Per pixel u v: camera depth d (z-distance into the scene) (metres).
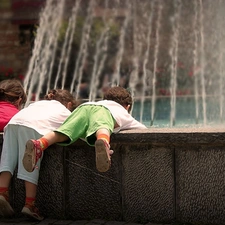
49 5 47.34
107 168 9.66
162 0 46.12
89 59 47.53
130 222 10.64
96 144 9.62
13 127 10.96
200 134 10.01
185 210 10.34
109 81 45.78
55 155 11.05
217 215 10.15
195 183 10.24
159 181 10.47
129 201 10.68
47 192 11.15
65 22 47.06
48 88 40.47
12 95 12.05
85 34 47.78
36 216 10.84
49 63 45.28
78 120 10.56
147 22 47.31
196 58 39.88
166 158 10.39
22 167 10.77
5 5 49.56
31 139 10.41
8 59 50.19
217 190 10.12
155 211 10.53
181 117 25.11
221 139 9.90
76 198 11.01
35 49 44.12
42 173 11.13
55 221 10.91
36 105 11.41
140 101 32.16
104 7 48.28
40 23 46.00
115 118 10.65
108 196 10.81
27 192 10.77
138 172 10.58
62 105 11.64
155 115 26.17
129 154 10.61
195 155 10.21
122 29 48.03
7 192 10.84
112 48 48.06
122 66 46.81
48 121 11.02
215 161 10.10
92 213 10.95
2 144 11.38
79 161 10.94
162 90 39.06
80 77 43.06
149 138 10.31
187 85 42.12
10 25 50.53
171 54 45.19
